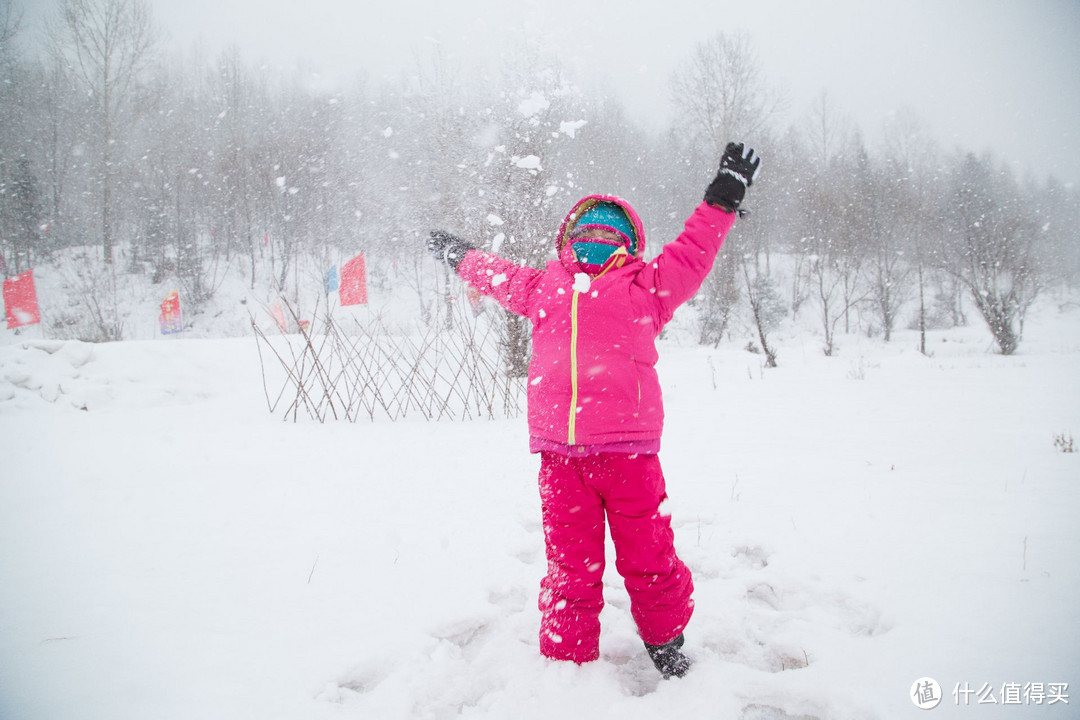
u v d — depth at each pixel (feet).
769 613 6.57
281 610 6.59
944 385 26.76
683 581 5.59
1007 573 6.93
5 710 4.81
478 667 5.68
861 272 94.63
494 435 15.42
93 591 6.97
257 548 8.23
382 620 6.42
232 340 26.05
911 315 93.04
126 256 86.28
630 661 5.90
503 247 23.44
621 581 7.37
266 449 14.03
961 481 10.75
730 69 80.02
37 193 76.84
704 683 5.25
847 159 100.68
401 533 8.71
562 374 5.50
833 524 8.78
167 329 65.77
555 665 5.55
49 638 5.94
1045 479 10.72
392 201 66.03
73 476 11.82
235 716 4.88
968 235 69.46
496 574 7.45
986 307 57.82
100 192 83.87
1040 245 97.96
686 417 18.57
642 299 5.56
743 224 81.97
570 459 5.54
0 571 7.52
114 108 83.87
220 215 89.51
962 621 5.99
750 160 5.78
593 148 49.65
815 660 5.64
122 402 20.61
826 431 16.03
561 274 5.92
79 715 4.80
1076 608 6.11
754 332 79.77
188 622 6.31
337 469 12.11
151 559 7.88
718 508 9.67
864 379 29.63
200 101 96.89
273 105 90.89
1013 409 19.61
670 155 83.46
